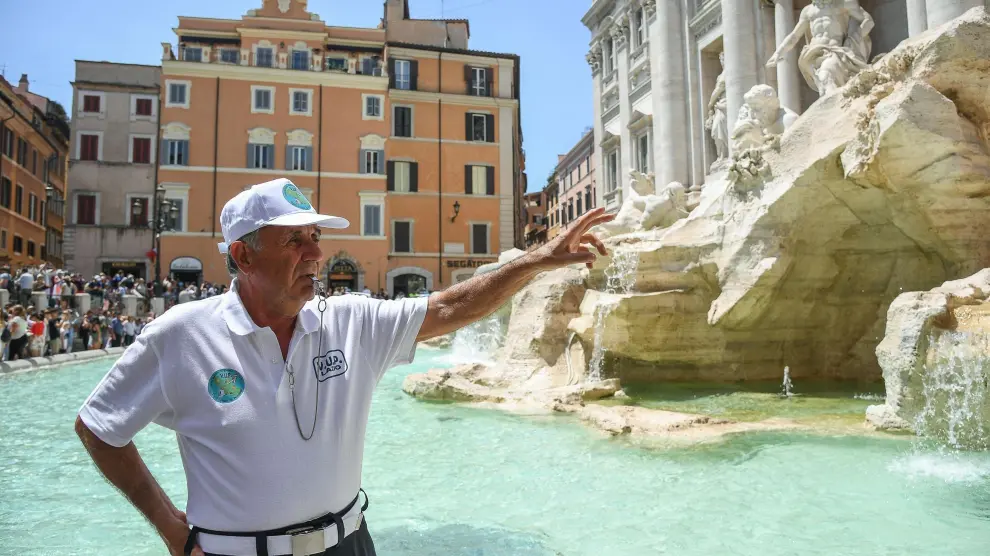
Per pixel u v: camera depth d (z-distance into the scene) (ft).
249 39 145.89
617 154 111.04
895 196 29.91
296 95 142.41
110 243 139.64
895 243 33.83
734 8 66.13
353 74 144.15
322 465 7.11
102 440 6.88
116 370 7.02
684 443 23.35
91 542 15.51
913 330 23.16
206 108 137.90
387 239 145.69
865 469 19.43
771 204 32.76
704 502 17.33
